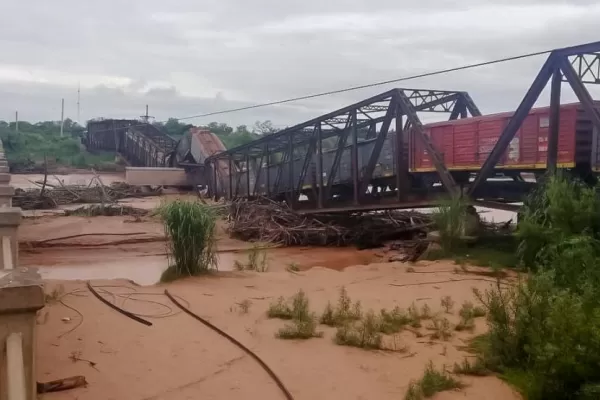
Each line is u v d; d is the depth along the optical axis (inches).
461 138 882.8
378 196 1071.6
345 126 1100.5
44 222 1344.7
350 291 501.4
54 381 260.1
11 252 293.1
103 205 1582.2
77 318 388.2
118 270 813.9
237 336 352.2
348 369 295.4
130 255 951.6
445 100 1066.7
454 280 543.8
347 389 269.0
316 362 305.6
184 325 379.2
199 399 255.4
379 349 327.6
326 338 350.9
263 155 1498.5
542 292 300.0
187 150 2511.1
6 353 167.2
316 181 1284.4
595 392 231.5
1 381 168.4
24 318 172.2
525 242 573.3
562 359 247.4
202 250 581.0
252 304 442.3
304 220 1181.1
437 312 414.9
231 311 417.7
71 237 1109.1
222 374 287.6
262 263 713.0
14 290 168.1
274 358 310.7
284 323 384.5
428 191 948.0
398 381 279.9
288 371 290.8
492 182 847.1
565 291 291.4
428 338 350.6
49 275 769.6
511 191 821.9
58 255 951.6
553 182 582.6
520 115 695.7
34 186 2502.5
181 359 308.0
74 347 321.4
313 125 1190.3
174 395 259.0
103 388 263.4
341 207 1103.6
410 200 946.7
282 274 594.9
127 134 3363.7
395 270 619.2
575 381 248.8
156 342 337.7
